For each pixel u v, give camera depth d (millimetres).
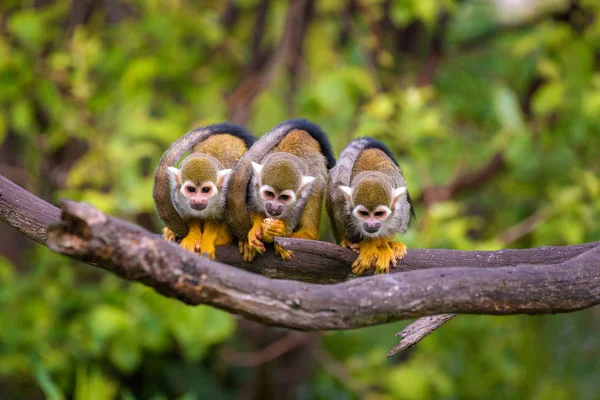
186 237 6309
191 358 10367
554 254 6199
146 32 11359
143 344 10195
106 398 9859
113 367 12125
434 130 10242
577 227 10352
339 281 6285
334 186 6504
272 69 11719
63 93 10414
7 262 11289
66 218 3961
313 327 4289
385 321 4414
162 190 6309
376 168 6805
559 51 11648
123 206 9703
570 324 13977
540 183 12422
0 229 12508
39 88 10477
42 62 10547
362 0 11773
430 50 12578
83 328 10391
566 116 11570
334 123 10734
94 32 12039
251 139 7023
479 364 12789
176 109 11367
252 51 12523
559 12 12266
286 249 6094
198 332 9727
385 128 10102
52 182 11812
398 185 6715
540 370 13797
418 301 4430
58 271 10961
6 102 11141
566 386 13484
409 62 13078
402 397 11609
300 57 12375
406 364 12188
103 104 10406
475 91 13062
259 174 6285
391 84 12289
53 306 10594
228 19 13000
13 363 10258
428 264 6211
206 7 13164
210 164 6293
